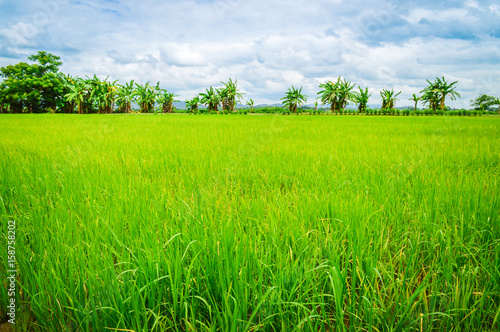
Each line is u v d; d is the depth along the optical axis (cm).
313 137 845
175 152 568
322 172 409
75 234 215
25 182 346
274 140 758
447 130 1059
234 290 154
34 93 4275
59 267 183
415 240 213
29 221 248
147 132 998
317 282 173
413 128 1174
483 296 156
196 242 191
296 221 238
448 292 172
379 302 158
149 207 260
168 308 161
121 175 373
